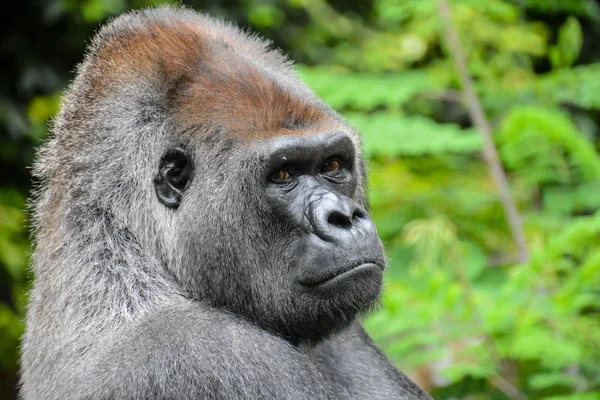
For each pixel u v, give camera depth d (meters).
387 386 13.41
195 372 10.30
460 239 22.14
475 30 22.61
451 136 20.25
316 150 11.37
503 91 22.77
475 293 18.03
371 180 19.89
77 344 11.02
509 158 20.77
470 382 18.34
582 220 16.44
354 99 21.02
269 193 11.43
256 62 12.36
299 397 10.69
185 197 11.63
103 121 11.89
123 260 11.41
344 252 11.09
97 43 12.88
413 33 23.03
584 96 21.73
